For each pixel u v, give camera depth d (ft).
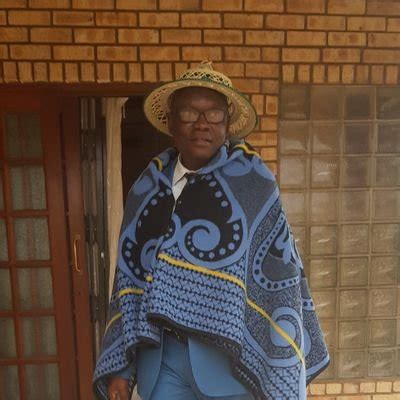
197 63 8.11
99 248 9.25
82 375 9.14
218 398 4.58
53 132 8.23
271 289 4.57
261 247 4.51
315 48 8.29
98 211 9.16
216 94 4.43
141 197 4.84
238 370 4.49
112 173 9.13
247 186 4.52
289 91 8.43
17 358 8.95
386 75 8.49
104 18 7.88
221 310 4.24
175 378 4.67
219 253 4.33
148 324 4.37
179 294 4.30
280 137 8.57
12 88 7.98
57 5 7.79
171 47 8.05
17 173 8.40
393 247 9.09
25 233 8.60
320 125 8.59
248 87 8.29
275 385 4.58
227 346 4.23
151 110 5.11
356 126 8.65
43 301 8.83
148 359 4.73
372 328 9.32
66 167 8.48
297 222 8.86
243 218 4.41
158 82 8.11
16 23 7.80
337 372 9.42
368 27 8.29
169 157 4.93
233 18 8.06
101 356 4.93
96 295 9.32
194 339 4.46
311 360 5.23
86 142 8.89
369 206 8.93
